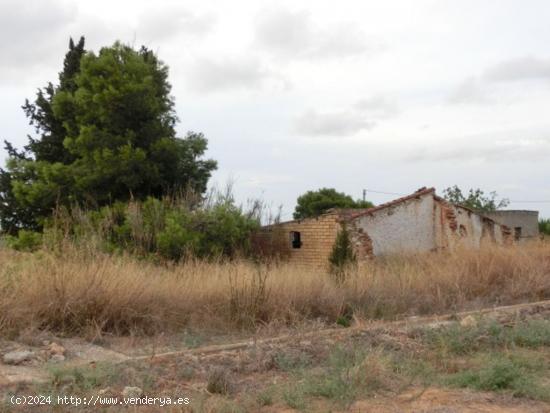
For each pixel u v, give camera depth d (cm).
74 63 2648
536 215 3550
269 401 628
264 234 2133
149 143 2114
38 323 877
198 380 702
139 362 750
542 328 976
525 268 1557
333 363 749
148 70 2169
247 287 1096
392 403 632
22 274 955
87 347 850
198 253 1731
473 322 1012
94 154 2017
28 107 2608
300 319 1082
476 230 2378
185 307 1030
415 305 1270
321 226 2056
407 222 2186
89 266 1023
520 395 672
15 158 2300
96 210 1933
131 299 966
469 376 722
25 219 2436
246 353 824
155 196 2128
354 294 1227
